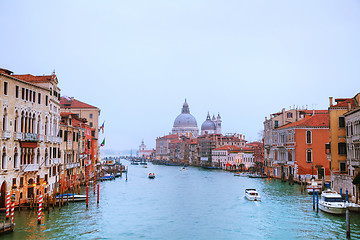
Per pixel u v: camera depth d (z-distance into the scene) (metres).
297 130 78.31
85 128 80.19
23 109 43.97
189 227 41.03
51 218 42.03
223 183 91.38
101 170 117.38
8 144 41.00
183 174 132.88
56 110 54.78
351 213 42.72
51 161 51.56
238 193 69.31
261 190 69.62
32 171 45.66
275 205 52.56
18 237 34.50
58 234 36.28
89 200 58.03
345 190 49.03
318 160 77.31
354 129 48.41
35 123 46.94
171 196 65.62
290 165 81.62
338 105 57.38
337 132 55.88
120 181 98.75
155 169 179.62
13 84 42.06
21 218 40.75
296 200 56.34
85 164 80.06
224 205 54.91
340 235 35.72
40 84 50.22
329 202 44.00
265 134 107.06
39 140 46.72
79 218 43.28
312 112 97.38
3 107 40.06
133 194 68.19
